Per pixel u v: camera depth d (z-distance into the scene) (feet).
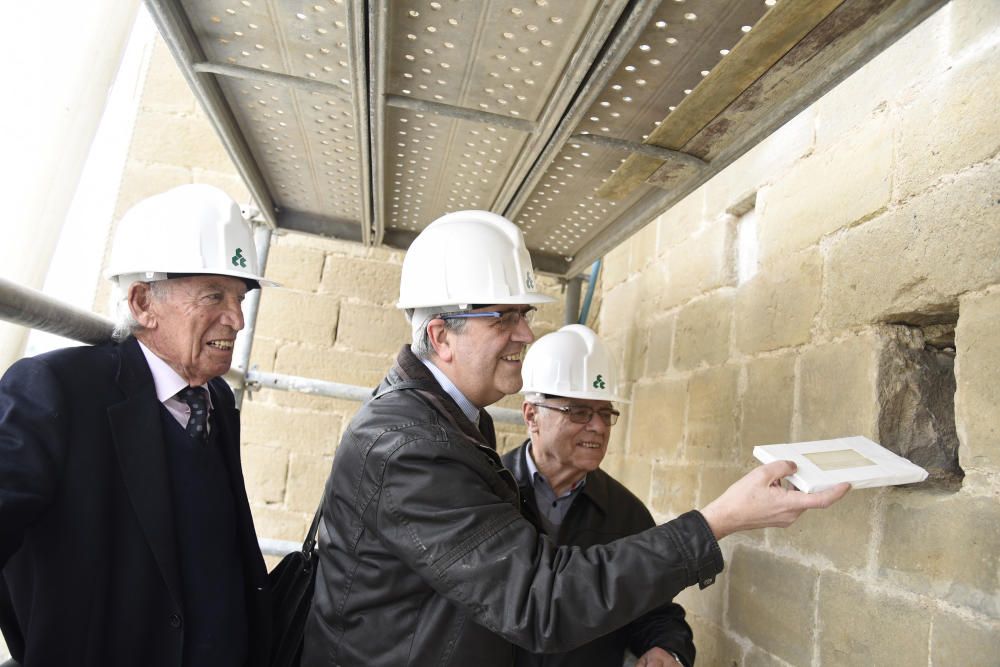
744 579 6.82
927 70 5.22
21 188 6.86
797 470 4.34
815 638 5.73
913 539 4.84
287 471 11.69
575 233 8.21
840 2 3.56
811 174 6.52
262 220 8.70
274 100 5.81
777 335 6.80
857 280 5.72
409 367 4.88
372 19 4.24
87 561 4.23
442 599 4.42
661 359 9.47
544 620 3.96
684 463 8.48
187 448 4.93
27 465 3.97
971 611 4.33
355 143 6.34
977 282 4.56
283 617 5.62
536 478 7.50
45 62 7.02
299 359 11.90
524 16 4.22
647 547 4.09
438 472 4.29
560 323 12.62
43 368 4.33
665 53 4.36
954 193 4.83
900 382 5.40
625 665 7.11
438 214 8.11
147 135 11.96
